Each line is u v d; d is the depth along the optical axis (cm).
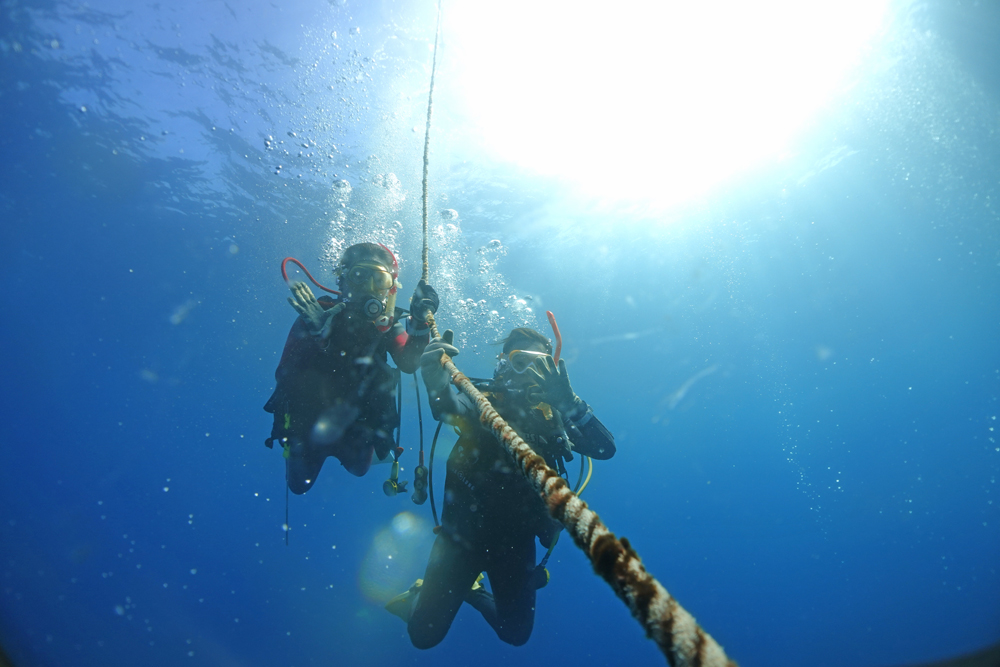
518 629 420
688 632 91
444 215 1137
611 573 109
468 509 381
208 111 1006
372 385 436
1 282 1520
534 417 377
